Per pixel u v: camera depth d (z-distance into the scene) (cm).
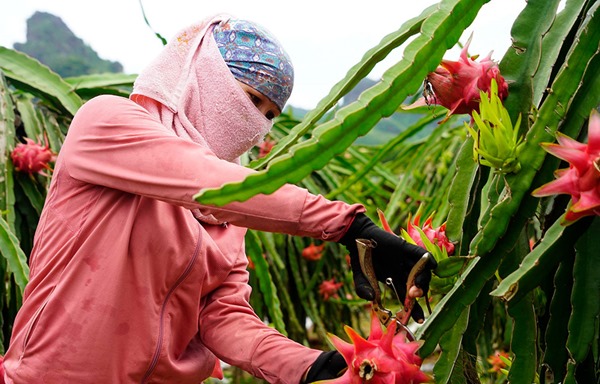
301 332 286
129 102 106
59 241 106
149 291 105
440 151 318
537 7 94
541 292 100
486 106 85
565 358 90
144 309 105
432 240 99
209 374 120
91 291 103
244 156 219
